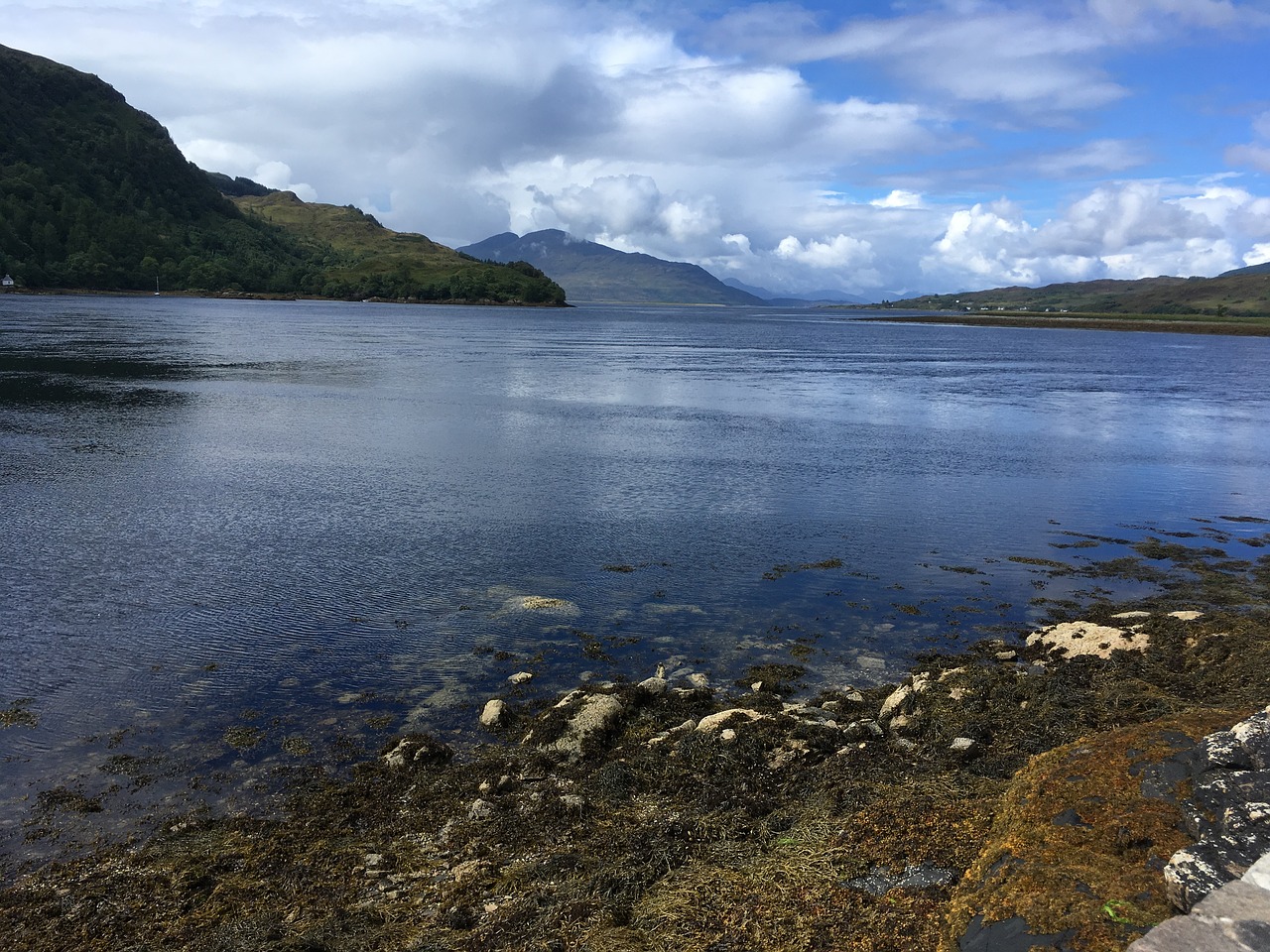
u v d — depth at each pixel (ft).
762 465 106.83
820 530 77.41
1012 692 42.68
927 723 39.68
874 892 23.62
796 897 24.06
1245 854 17.30
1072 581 64.85
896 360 323.78
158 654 47.52
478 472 97.55
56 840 30.91
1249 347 466.29
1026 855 20.79
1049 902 18.21
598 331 517.96
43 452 99.35
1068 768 24.47
